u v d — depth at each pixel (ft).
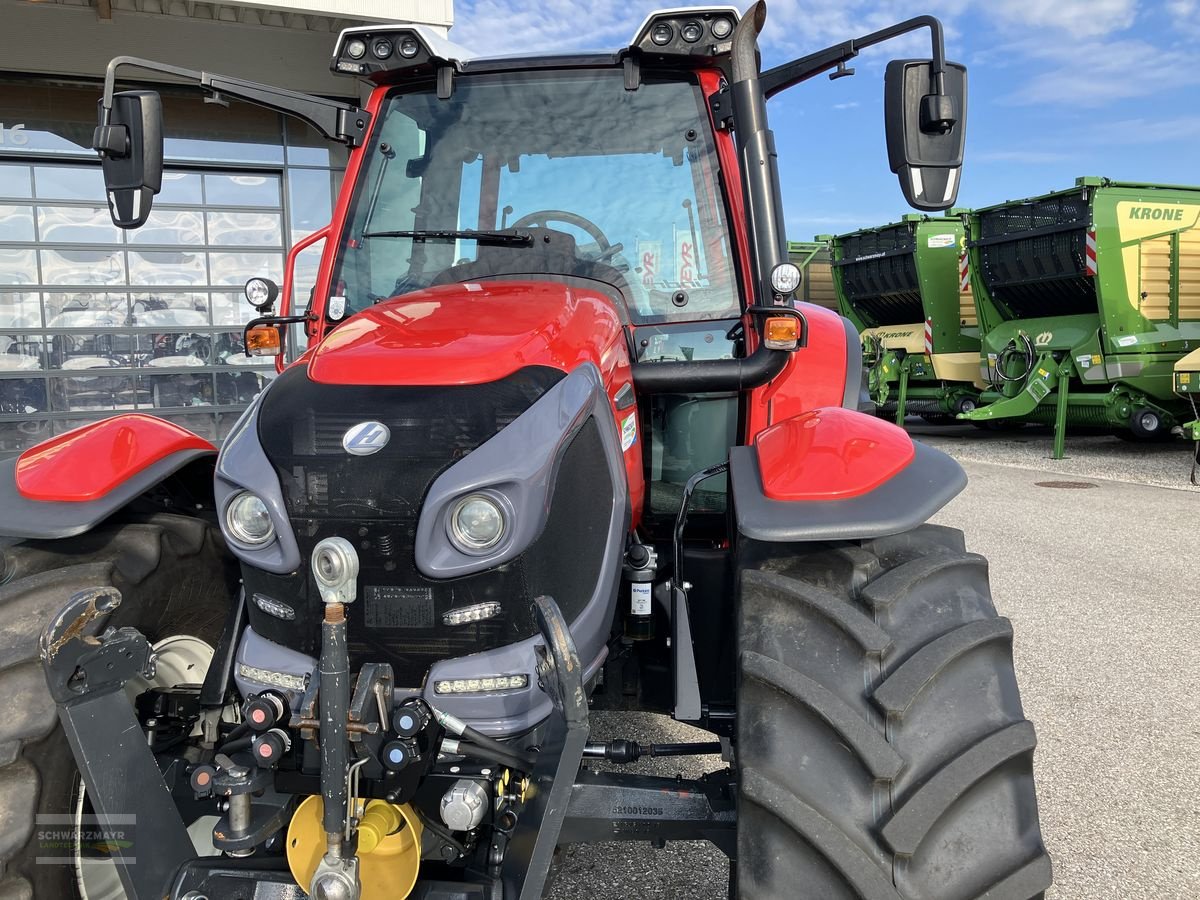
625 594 7.31
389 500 5.50
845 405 8.92
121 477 6.82
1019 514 25.03
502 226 8.78
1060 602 17.06
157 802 5.80
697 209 8.64
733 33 8.04
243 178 31.81
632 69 8.68
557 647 5.01
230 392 32.78
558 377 6.09
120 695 5.70
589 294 7.79
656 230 8.63
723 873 8.48
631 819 5.98
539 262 8.61
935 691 5.57
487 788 5.61
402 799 5.42
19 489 6.75
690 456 8.61
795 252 52.39
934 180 6.86
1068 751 10.99
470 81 8.87
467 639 5.57
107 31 28.99
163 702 7.02
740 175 8.38
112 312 31.24
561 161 8.75
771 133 7.97
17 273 30.14
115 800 5.54
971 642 5.64
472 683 5.53
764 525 5.85
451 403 5.76
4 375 30.37
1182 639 14.98
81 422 31.32
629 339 8.46
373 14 28.30
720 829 5.88
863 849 5.15
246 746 5.93
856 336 10.18
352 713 5.15
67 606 5.35
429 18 28.86
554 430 5.72
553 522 5.70
